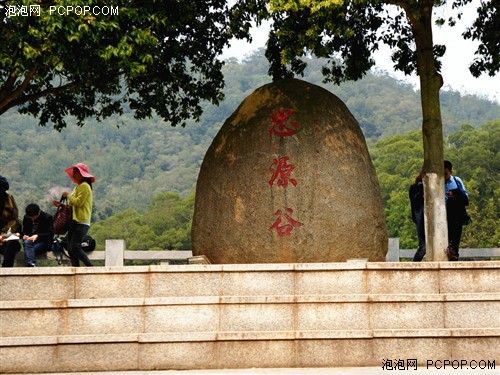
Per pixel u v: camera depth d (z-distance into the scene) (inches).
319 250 392.5
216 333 323.9
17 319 325.4
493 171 1790.1
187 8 462.9
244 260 398.6
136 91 566.3
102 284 340.5
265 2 441.4
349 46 549.6
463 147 1843.0
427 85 453.7
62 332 326.3
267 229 394.9
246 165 407.8
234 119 432.1
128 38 407.5
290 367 323.3
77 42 403.9
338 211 396.8
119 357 320.8
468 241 1520.7
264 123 415.2
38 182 3016.7
